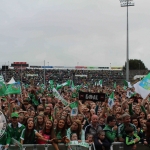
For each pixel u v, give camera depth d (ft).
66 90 102.42
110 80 297.94
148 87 48.03
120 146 29.86
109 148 28.86
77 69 371.15
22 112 37.70
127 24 172.04
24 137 28.89
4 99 55.77
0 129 26.22
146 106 49.08
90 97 39.11
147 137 30.94
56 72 338.34
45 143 28.71
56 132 30.40
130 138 29.81
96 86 127.75
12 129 28.73
